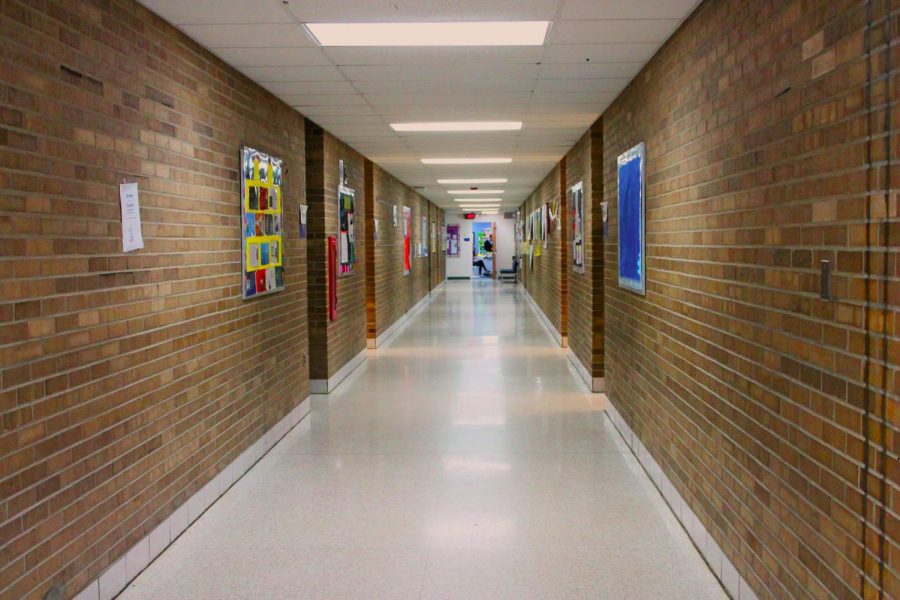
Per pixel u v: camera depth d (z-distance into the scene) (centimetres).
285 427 581
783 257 250
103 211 302
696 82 355
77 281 283
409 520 398
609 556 350
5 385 240
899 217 178
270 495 441
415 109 612
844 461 208
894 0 179
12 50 246
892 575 183
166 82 365
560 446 540
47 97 265
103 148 303
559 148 891
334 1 338
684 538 372
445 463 502
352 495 439
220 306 437
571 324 929
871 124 191
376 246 1062
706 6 338
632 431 523
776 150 255
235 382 464
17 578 245
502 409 664
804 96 232
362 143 835
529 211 1847
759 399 274
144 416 338
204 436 412
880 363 188
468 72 480
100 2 303
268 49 420
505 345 1081
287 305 587
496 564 341
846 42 204
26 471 250
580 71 481
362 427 603
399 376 838
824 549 221
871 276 192
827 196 217
